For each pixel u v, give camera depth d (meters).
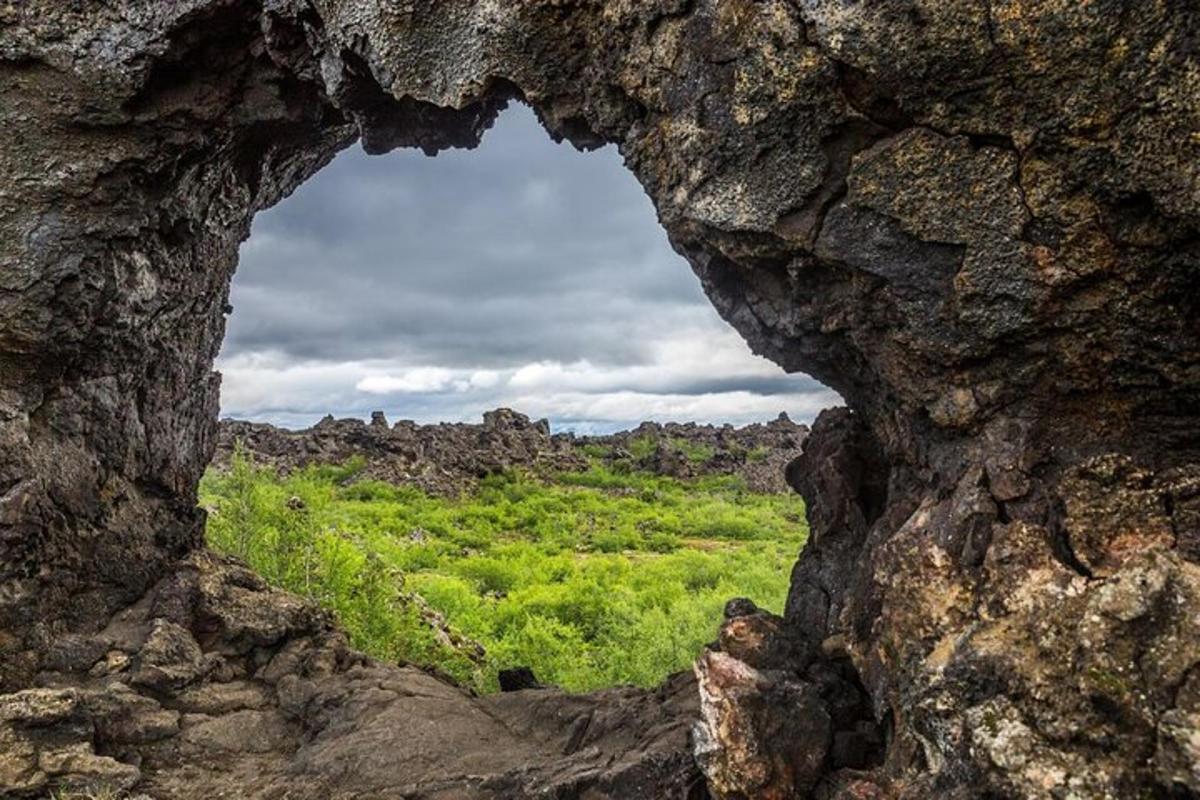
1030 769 3.06
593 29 4.56
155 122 5.86
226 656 6.70
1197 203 3.27
